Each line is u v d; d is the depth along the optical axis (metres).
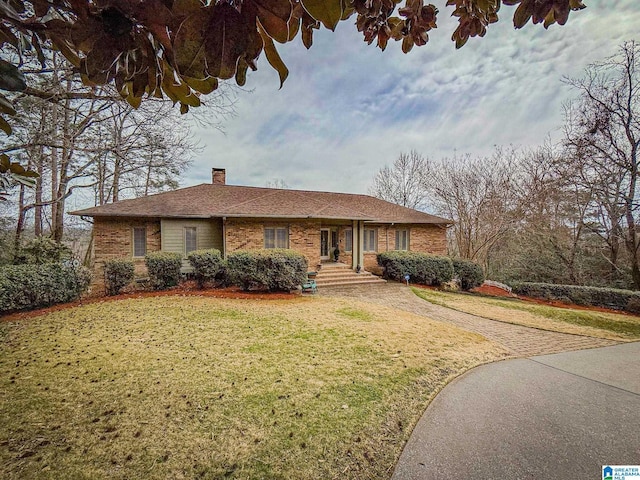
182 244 12.06
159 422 3.18
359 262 14.49
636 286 12.51
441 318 7.99
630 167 12.04
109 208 11.46
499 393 4.00
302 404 3.55
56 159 12.86
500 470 2.61
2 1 0.73
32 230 14.77
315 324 6.80
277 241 12.89
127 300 8.90
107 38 0.71
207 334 6.00
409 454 2.80
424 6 1.43
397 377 4.30
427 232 17.02
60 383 3.97
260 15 0.66
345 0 0.88
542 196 13.90
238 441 2.91
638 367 5.02
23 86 0.83
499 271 16.36
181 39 0.64
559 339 6.70
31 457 2.65
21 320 6.90
